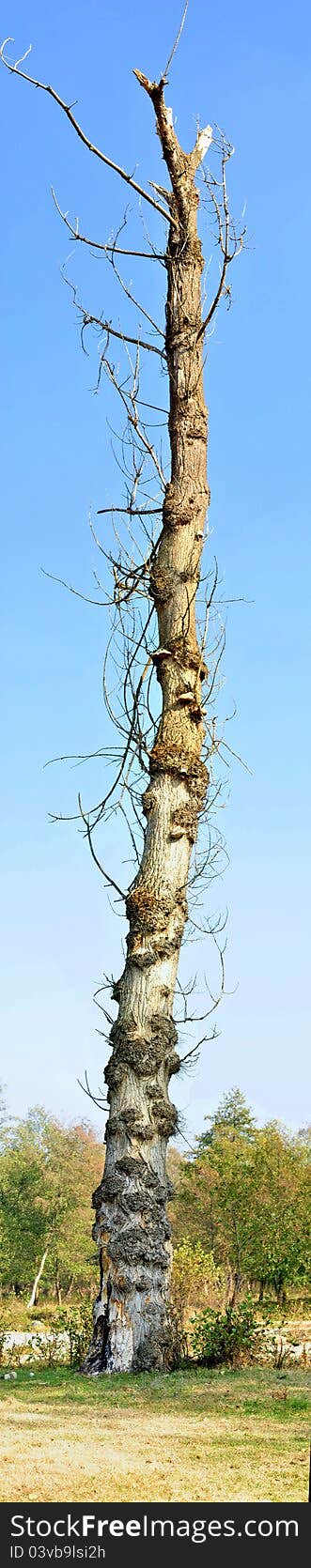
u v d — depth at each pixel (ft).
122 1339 34.83
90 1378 33.55
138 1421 26.43
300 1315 59.11
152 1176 36.32
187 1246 55.67
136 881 40.29
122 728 44.57
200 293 45.98
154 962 38.47
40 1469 20.90
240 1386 31.81
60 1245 175.32
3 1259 173.47
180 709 41.86
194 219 46.26
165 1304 35.86
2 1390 32.19
